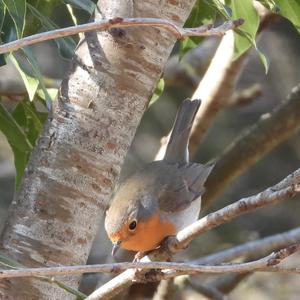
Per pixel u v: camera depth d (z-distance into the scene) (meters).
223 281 11.93
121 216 8.88
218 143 17.92
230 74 11.49
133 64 6.99
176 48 15.94
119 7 7.02
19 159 8.87
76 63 7.06
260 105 18.28
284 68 18.62
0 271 5.52
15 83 12.48
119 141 7.00
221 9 8.29
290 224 17.44
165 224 8.91
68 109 6.99
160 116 17.59
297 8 8.88
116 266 5.70
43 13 8.70
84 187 6.93
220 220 6.10
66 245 6.89
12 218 6.96
